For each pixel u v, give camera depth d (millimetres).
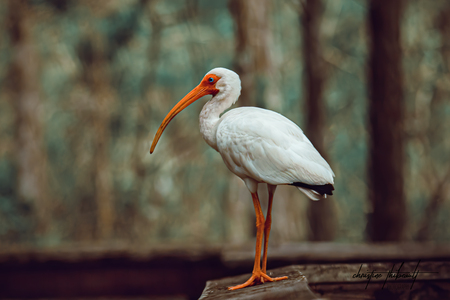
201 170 20031
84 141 20297
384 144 11602
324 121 14086
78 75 20828
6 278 7762
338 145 20938
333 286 5070
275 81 11805
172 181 19688
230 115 4789
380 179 11641
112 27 20938
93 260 7688
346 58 20609
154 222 19062
